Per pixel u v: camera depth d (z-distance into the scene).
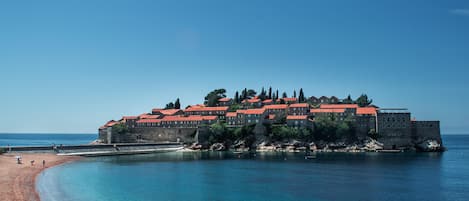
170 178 107.69
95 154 169.50
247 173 119.62
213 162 152.75
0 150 135.12
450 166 140.75
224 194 85.69
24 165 117.50
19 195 74.06
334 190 91.50
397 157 176.25
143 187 92.56
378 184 100.25
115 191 86.38
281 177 111.50
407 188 94.69
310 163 149.50
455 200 81.69
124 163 144.50
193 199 80.12
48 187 85.94
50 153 152.88
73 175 107.69
